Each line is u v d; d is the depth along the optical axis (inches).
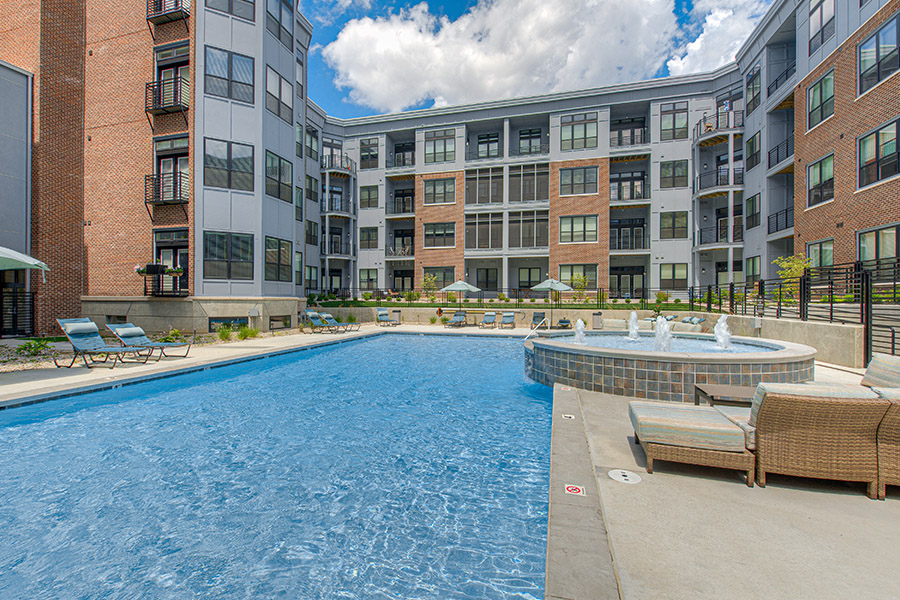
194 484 172.7
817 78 697.6
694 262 1106.7
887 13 554.9
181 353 468.1
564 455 172.6
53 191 583.8
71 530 139.8
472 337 742.5
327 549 130.0
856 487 146.2
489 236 1266.0
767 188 893.8
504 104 1240.2
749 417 166.2
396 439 224.7
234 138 716.7
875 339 416.8
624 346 402.0
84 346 383.2
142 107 719.7
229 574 119.0
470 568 120.3
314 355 528.7
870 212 582.6
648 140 1171.9
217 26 705.6
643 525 120.1
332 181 1365.7
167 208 706.8
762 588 93.0
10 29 586.2
